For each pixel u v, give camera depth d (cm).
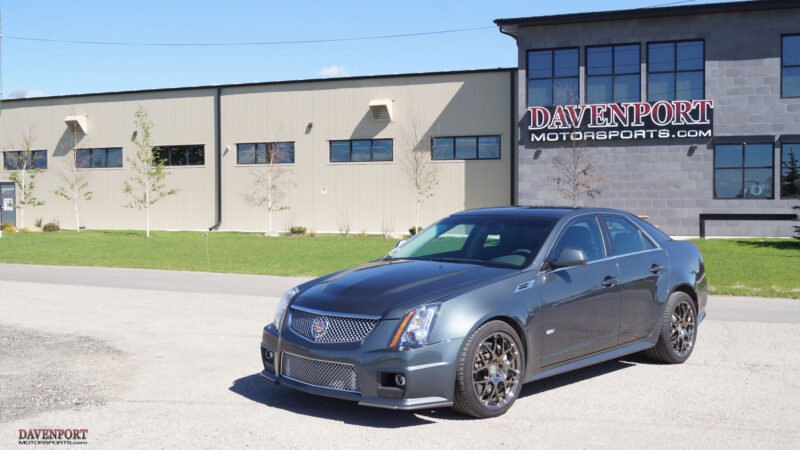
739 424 482
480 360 495
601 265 604
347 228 3200
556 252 572
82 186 3606
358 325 486
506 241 591
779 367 657
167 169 3500
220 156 3406
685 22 2523
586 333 580
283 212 3316
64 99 3672
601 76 2612
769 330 854
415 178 3023
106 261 1928
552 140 2638
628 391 572
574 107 2609
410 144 3098
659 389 578
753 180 2494
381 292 505
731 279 1427
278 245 2477
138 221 3566
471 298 496
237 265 1809
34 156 3741
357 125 3184
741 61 2483
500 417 499
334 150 3238
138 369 653
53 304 1092
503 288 518
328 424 483
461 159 3025
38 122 3728
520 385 521
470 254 595
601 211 648
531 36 2670
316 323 502
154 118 3522
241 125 3375
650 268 650
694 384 595
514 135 2944
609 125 2580
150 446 436
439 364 471
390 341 469
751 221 2492
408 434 460
